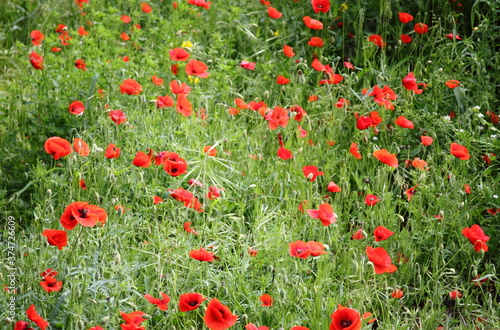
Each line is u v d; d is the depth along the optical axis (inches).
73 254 141.6
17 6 291.1
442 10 243.9
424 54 245.8
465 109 212.2
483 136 193.6
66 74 211.3
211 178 176.4
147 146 185.0
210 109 222.5
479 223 179.9
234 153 196.1
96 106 203.8
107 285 139.0
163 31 244.1
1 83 259.8
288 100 220.4
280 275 143.9
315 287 138.2
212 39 259.0
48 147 148.5
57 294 134.8
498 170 199.9
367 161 199.2
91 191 160.4
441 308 163.2
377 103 210.5
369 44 228.1
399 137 205.2
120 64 210.2
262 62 247.3
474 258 168.9
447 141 205.3
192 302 127.4
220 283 150.4
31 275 139.5
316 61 206.7
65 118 199.5
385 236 149.7
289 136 204.7
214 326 120.8
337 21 256.5
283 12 265.4
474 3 235.8
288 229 169.0
